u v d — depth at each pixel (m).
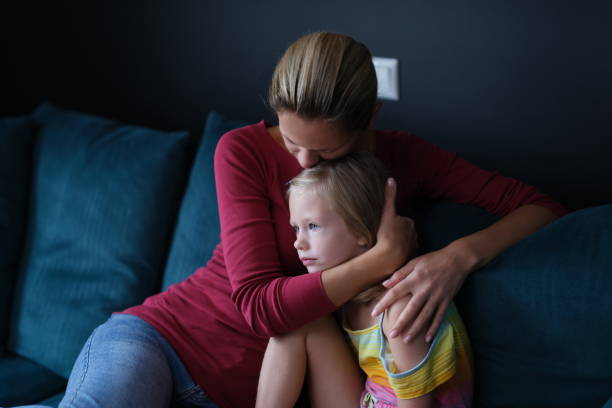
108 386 1.38
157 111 2.52
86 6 2.54
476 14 1.79
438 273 1.34
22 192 2.17
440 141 1.96
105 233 2.03
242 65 2.26
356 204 1.36
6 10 2.72
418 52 1.91
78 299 2.03
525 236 1.45
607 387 1.28
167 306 1.58
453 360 1.32
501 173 1.88
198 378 1.51
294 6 2.09
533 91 1.77
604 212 1.35
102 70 2.59
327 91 1.25
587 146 1.73
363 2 1.96
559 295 1.32
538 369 1.34
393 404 1.35
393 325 1.32
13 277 2.15
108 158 2.07
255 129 1.55
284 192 1.51
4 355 2.09
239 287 1.41
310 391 1.44
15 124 2.19
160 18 2.38
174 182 2.06
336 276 1.34
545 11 1.70
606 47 1.64
